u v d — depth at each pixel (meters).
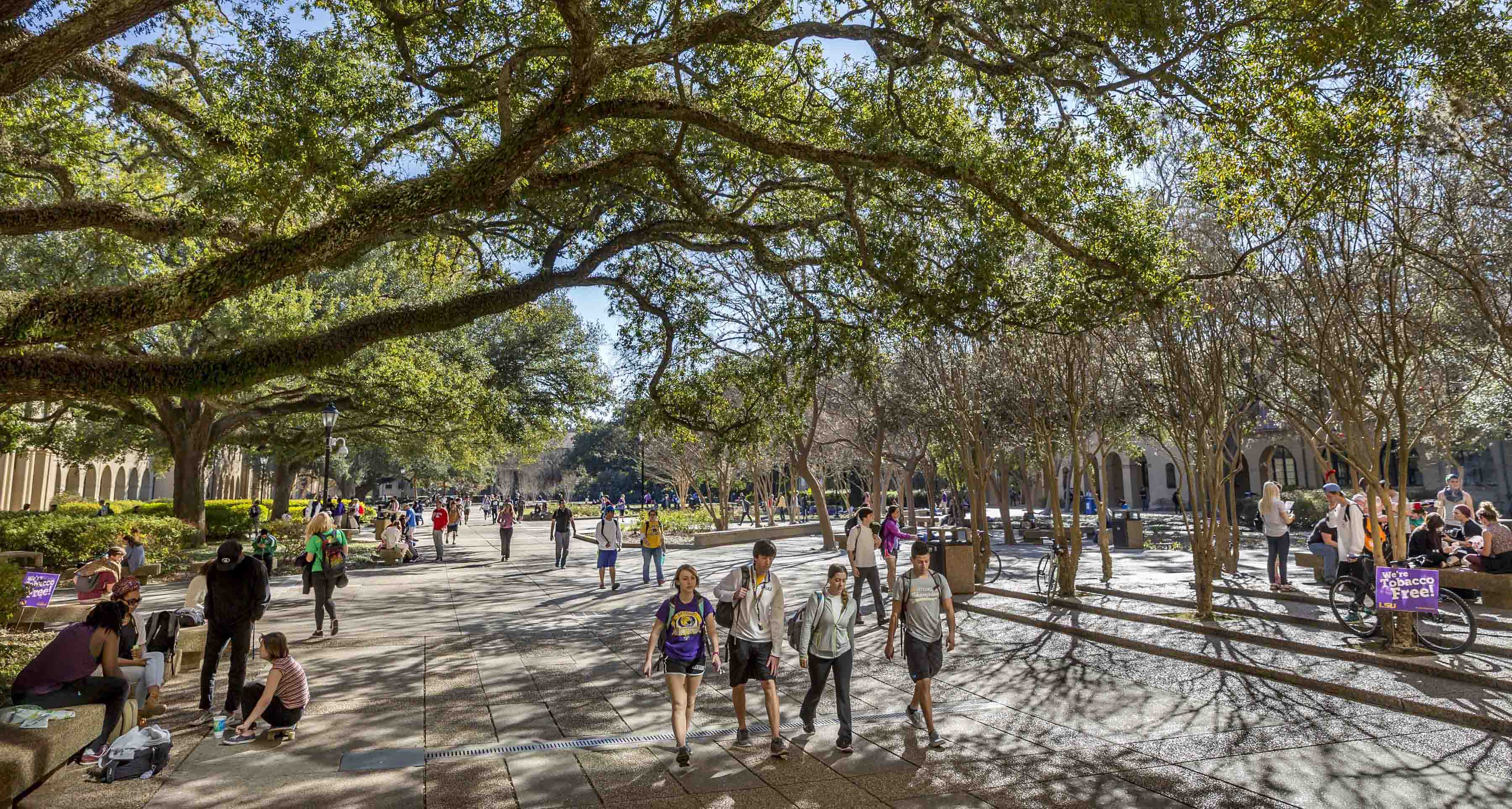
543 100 11.30
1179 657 9.65
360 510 45.97
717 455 13.91
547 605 14.86
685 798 5.41
